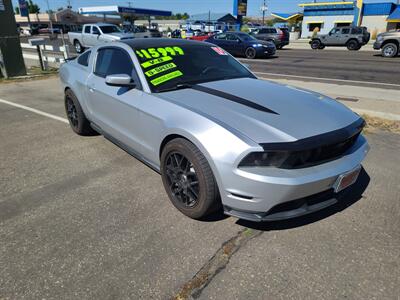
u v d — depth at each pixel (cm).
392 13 3947
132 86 352
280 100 311
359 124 295
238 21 4409
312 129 262
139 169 403
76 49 2280
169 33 4041
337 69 1395
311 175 247
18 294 219
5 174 391
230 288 224
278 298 216
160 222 296
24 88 933
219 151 252
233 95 318
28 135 527
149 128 327
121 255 255
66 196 341
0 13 1031
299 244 268
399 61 1694
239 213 263
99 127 448
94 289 223
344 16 4278
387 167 409
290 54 2222
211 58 411
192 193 293
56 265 245
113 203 328
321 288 225
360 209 317
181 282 229
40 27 7075
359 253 258
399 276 235
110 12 3619
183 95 322
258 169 245
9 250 261
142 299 215
